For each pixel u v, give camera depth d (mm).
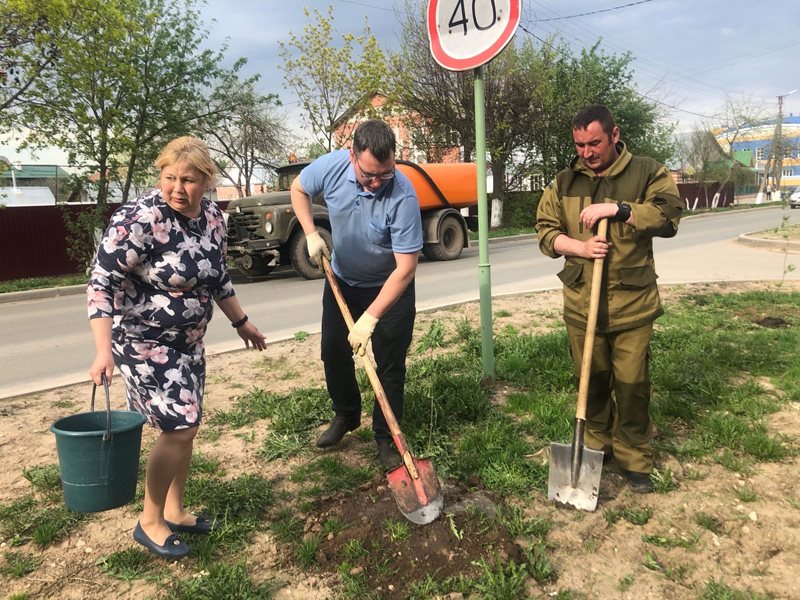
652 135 30844
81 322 9047
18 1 11625
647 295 3012
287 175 14188
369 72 20062
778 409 4055
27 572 2609
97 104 14766
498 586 2354
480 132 4383
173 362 2510
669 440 3664
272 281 12797
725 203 47031
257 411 4297
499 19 4023
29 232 14969
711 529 2801
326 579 2525
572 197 3105
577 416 2951
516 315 7254
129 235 2357
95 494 2379
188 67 16609
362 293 3488
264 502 3102
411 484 2805
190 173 2361
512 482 3180
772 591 2377
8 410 4605
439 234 14602
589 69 25891
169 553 2619
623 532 2803
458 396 4184
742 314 6922
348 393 3715
